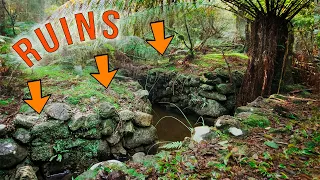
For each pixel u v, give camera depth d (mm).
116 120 2814
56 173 2482
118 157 2773
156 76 4691
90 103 2959
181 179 1438
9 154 2230
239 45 6125
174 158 1648
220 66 4355
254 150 1710
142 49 4910
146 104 3582
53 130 2502
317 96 2797
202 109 3869
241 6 3104
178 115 4156
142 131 2988
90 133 2639
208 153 1678
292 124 2086
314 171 1486
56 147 2484
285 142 1814
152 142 3031
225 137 1893
